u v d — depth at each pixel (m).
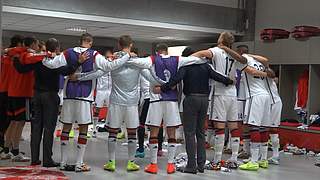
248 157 6.85
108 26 9.45
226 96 5.73
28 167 5.41
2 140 6.15
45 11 8.07
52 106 5.34
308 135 7.99
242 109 6.34
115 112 5.43
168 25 9.44
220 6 10.12
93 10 8.54
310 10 9.14
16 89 5.73
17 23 9.43
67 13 8.29
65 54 5.17
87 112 5.31
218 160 5.89
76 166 5.38
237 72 6.14
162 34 10.73
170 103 5.46
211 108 5.82
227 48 5.61
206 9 9.93
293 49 8.66
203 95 5.44
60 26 9.77
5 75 5.97
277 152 6.59
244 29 10.47
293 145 8.16
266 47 9.20
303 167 6.40
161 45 5.67
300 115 8.62
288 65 9.06
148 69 5.41
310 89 8.39
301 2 9.34
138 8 9.04
